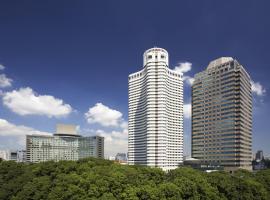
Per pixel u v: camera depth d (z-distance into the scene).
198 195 90.31
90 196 82.50
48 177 102.06
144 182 91.56
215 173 112.00
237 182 105.25
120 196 83.50
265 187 116.75
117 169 100.12
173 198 83.75
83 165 107.94
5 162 129.00
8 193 100.88
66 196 83.25
